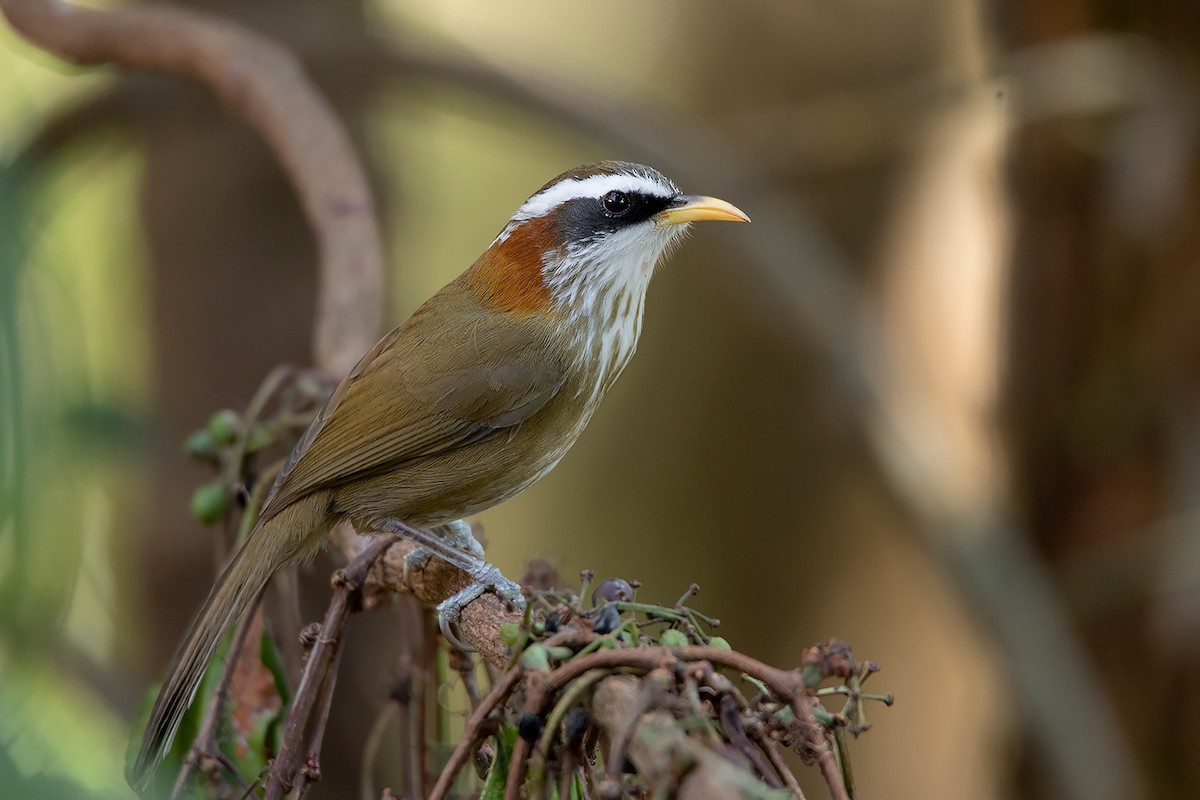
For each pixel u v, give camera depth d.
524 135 13.48
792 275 12.62
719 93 16.84
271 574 7.29
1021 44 11.84
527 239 8.47
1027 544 11.61
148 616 12.34
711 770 3.79
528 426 8.30
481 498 8.39
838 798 4.15
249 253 13.09
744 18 16.72
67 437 4.88
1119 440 11.07
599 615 4.80
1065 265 11.33
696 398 16.94
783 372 16.53
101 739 5.60
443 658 7.20
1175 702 10.77
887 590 15.97
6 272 4.84
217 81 10.51
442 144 17.88
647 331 17.19
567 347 8.38
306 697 5.98
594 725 4.44
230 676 6.64
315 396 8.18
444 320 8.43
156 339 13.10
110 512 10.88
